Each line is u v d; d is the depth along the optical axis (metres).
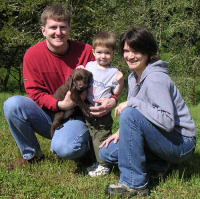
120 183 3.58
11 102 4.01
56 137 3.92
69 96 4.00
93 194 3.56
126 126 3.38
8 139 5.39
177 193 3.56
